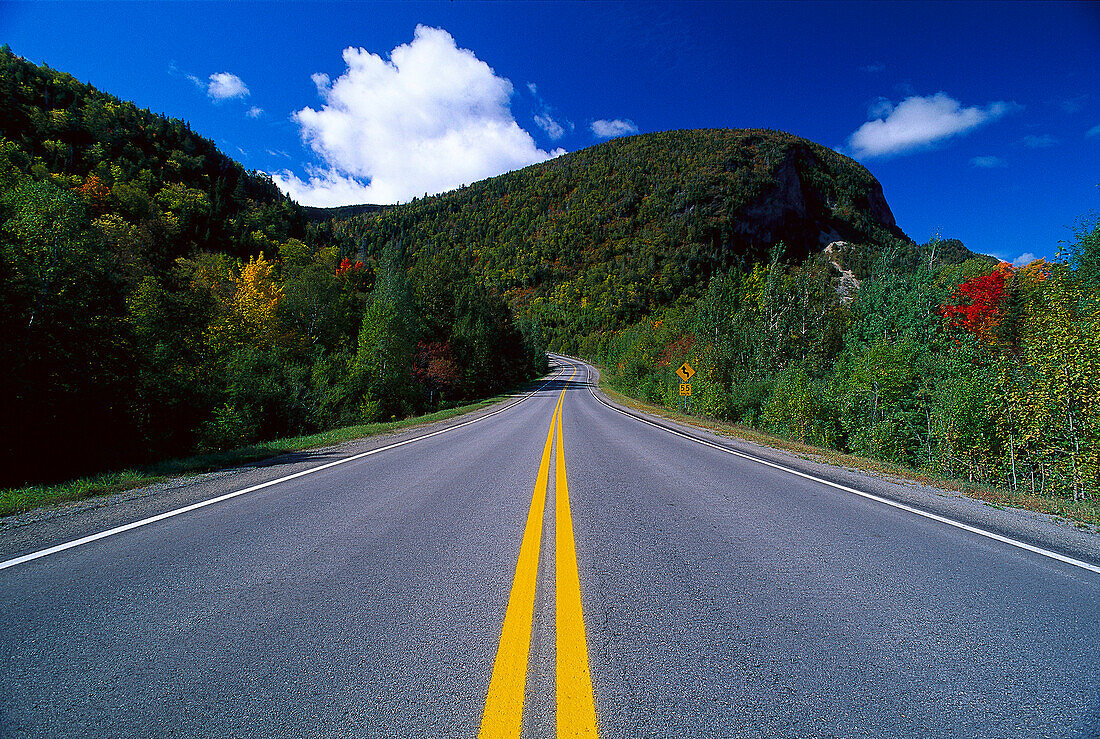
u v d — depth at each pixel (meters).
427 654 2.24
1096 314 7.85
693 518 4.72
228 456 8.70
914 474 7.33
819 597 2.88
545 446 10.81
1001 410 9.14
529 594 2.90
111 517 4.72
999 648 2.30
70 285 11.58
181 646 2.31
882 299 25.00
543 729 1.75
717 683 2.02
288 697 1.94
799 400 14.70
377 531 4.26
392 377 27.45
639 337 50.88
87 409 11.55
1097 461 7.66
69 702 1.91
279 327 39.56
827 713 1.85
